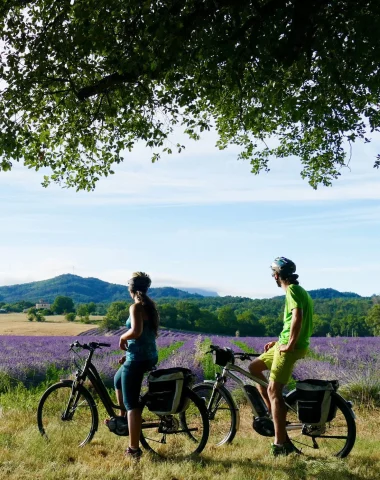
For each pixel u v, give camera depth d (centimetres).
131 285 613
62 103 1123
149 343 605
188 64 876
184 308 10544
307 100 972
